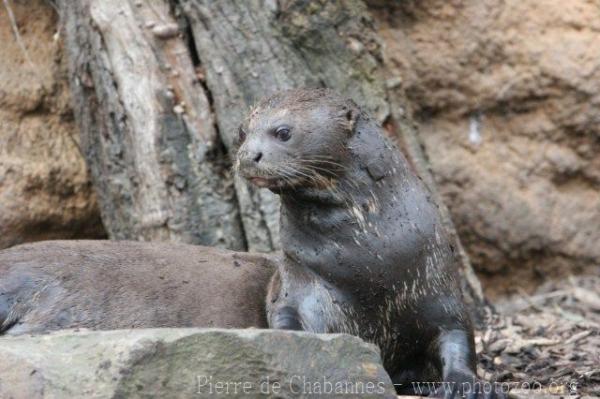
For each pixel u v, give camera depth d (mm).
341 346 8406
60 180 15336
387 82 13578
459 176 15555
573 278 15531
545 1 15320
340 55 13312
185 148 13383
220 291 11172
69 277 11117
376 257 9984
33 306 11008
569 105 15320
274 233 12984
